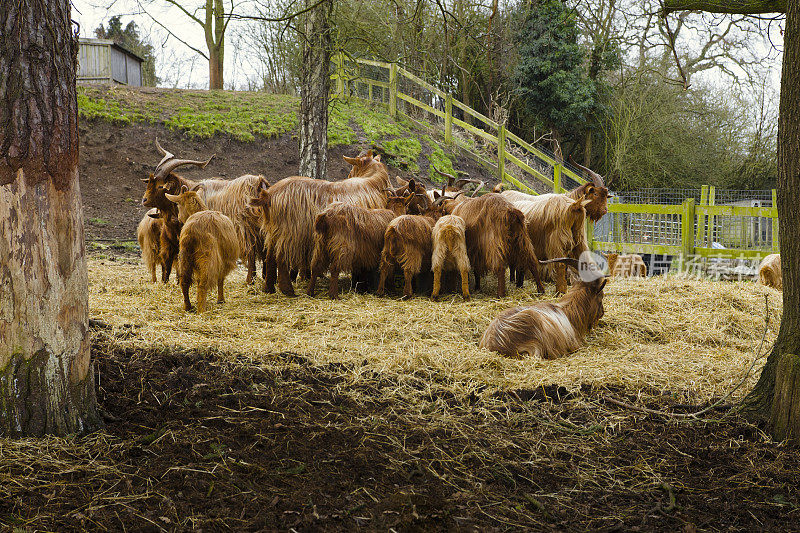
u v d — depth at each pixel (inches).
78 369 139.8
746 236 452.4
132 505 113.8
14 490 114.8
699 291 312.8
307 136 449.1
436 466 138.6
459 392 186.4
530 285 352.5
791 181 160.9
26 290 131.4
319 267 306.5
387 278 329.1
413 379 193.8
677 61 262.1
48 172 132.2
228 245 273.3
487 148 850.1
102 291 306.0
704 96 1103.0
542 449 151.4
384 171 365.4
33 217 131.0
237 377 181.9
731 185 1097.4
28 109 128.8
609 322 266.5
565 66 1007.0
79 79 851.4
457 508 120.6
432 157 736.3
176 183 317.4
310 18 440.5
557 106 1037.8
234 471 127.9
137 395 162.7
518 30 957.2
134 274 363.9
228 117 724.0
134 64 932.6
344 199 326.3
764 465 145.0
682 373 207.5
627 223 487.5
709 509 126.6
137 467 127.0
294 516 113.3
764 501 129.9
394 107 846.5
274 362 200.5
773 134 1078.4
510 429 161.9
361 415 163.9
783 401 157.5
